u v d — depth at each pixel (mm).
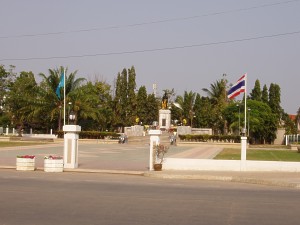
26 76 73812
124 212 10945
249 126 75750
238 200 13508
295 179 19875
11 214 10453
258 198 14133
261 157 35531
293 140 69500
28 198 13039
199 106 96625
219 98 89938
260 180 19609
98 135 63281
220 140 61781
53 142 59625
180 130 74688
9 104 70688
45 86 68188
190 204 12453
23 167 24047
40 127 79812
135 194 14477
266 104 82375
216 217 10508
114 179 20250
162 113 82125
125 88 94250
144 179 20719
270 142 84062
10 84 72312
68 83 66875
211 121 88500
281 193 15828
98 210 11172
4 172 22797
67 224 9391
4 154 36156
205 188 17062
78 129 25844
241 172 23531
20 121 70188
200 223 9750
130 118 91812
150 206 11953
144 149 49062
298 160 32031
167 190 15914
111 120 83500
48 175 21500
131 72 95000
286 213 11266
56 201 12539
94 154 39031
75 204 12062
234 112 78000
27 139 65000
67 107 66125
